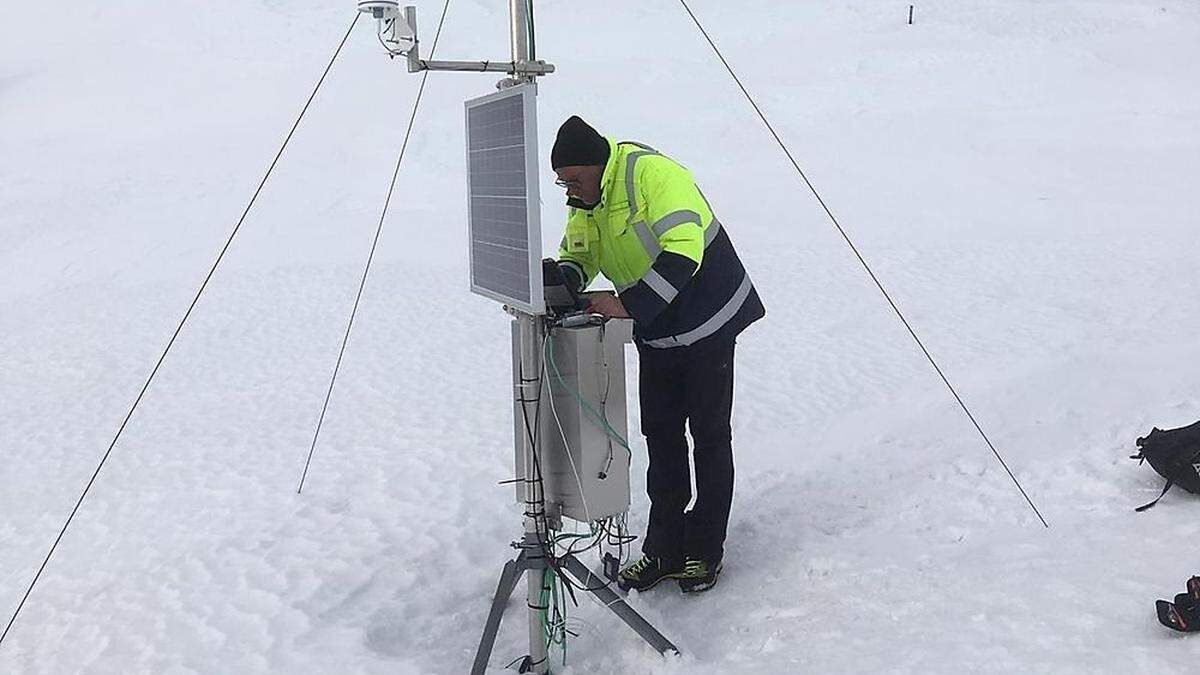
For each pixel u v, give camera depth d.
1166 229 9.33
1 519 4.57
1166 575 2.84
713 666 2.75
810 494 3.88
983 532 3.35
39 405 6.52
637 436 4.96
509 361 6.82
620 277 2.96
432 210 13.35
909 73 19.52
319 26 24.84
